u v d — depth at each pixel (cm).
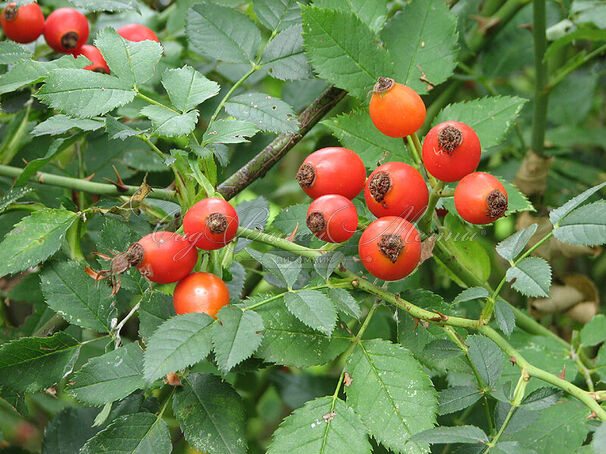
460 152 27
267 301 28
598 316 38
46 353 30
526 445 33
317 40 31
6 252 30
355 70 31
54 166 40
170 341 26
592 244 27
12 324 41
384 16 32
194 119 29
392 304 29
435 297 30
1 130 40
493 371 28
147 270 28
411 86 32
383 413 28
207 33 34
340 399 28
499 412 27
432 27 32
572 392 27
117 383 28
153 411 30
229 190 34
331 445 27
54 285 30
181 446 40
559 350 38
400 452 27
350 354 29
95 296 30
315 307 27
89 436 33
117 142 41
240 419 29
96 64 36
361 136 31
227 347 26
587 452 26
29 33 35
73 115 29
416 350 30
